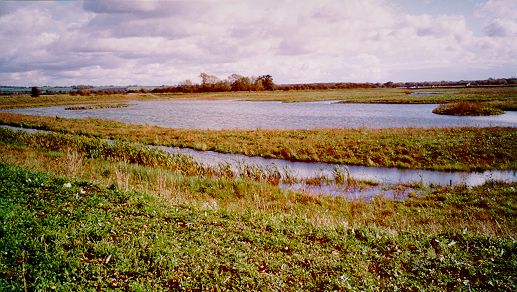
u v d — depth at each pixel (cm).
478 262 925
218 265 814
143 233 923
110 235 899
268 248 943
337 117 6034
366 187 2086
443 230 1265
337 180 2242
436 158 2736
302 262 882
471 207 1622
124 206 1123
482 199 1714
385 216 1527
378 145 3131
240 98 13462
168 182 1862
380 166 2659
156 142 3491
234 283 754
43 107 9188
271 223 1107
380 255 952
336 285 786
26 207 1018
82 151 2677
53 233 860
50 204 1069
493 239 1072
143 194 1277
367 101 9869
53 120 5200
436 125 4619
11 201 1046
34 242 813
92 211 1039
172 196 1509
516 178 2220
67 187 1240
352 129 4147
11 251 769
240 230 1030
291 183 2189
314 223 1180
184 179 1956
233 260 847
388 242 1045
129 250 823
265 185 1950
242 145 3319
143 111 7844
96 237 884
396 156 2820
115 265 766
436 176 2353
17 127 4609
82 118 5781
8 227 868
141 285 703
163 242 878
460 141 3119
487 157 2688
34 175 1352
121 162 2330
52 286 667
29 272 715
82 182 1326
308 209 1570
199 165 2444
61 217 970
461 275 870
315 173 2438
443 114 6181
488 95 9569
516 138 3131
